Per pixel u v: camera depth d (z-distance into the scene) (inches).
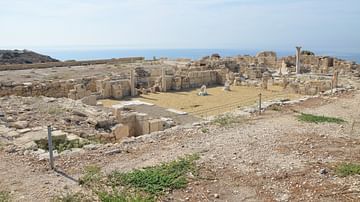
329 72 1732.3
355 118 626.8
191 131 541.6
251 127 560.1
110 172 366.6
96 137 609.6
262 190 322.0
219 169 375.2
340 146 450.6
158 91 1392.7
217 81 1626.5
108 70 1812.3
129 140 496.7
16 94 1125.1
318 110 697.6
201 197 310.0
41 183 340.2
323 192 311.0
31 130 557.0
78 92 1148.5
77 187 331.6
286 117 634.2
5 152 439.8
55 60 2945.4
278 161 395.5
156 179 343.3
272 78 1545.3
